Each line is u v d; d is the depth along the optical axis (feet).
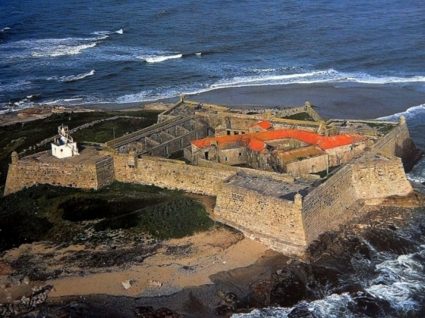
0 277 303.89
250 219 337.52
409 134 483.92
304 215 323.37
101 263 312.91
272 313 285.84
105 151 398.21
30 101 619.26
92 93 636.48
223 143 409.28
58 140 409.28
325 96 591.78
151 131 428.15
